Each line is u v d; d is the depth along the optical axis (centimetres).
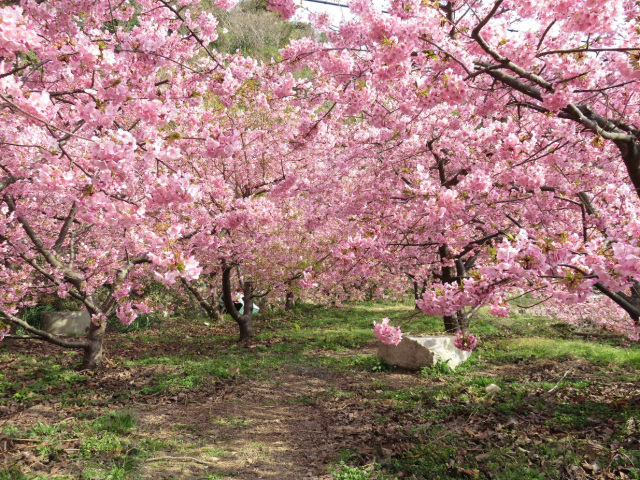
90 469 446
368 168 1055
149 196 379
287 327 1563
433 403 666
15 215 790
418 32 401
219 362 981
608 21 371
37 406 670
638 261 326
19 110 293
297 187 967
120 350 1173
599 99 609
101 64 371
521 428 530
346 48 543
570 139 607
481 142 838
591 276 358
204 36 668
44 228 1033
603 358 965
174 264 348
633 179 516
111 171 338
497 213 792
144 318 1563
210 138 480
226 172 1178
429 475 429
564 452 443
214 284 1598
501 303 437
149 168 399
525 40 440
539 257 365
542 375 830
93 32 623
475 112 635
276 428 620
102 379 826
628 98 577
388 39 399
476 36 414
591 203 654
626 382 754
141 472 460
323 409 696
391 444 519
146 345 1263
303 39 595
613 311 1035
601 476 393
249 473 478
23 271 873
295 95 708
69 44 359
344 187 1001
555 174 709
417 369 909
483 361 973
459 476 423
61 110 534
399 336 577
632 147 495
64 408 662
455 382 799
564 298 382
